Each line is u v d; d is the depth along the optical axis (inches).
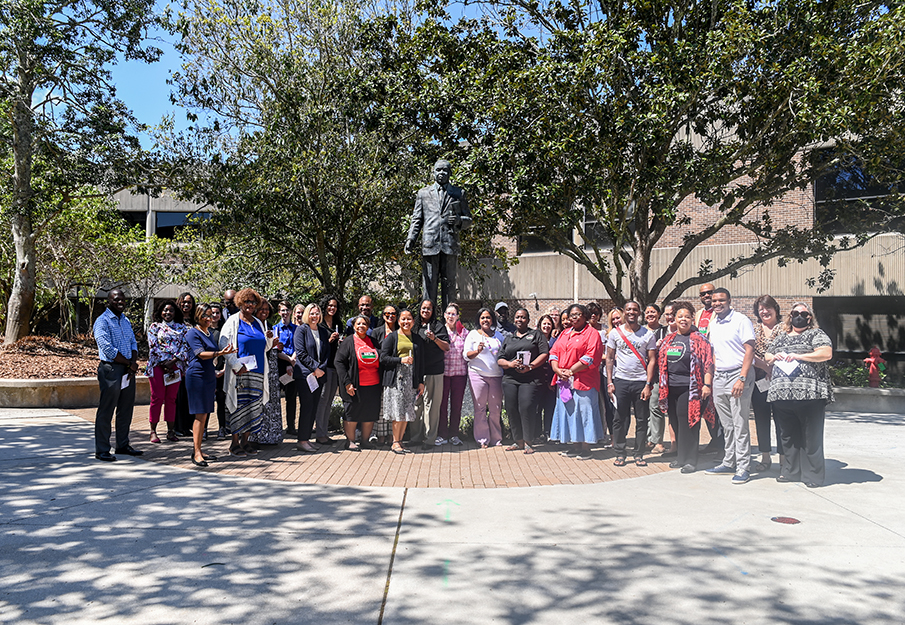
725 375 282.4
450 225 377.7
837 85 417.7
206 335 309.4
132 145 631.8
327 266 671.8
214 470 283.0
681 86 442.0
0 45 600.7
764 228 560.7
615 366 319.0
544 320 354.9
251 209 603.8
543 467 301.3
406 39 528.1
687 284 552.7
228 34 626.5
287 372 336.8
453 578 162.6
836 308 714.8
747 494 250.5
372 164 604.7
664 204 439.2
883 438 392.5
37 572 163.2
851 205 551.8
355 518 212.2
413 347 334.3
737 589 157.0
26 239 696.4
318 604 146.9
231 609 143.8
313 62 637.3
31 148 658.2
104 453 297.1
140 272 841.5
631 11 491.5
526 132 454.6
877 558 178.7
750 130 484.1
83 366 566.9
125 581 158.2
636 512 223.1
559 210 466.3
